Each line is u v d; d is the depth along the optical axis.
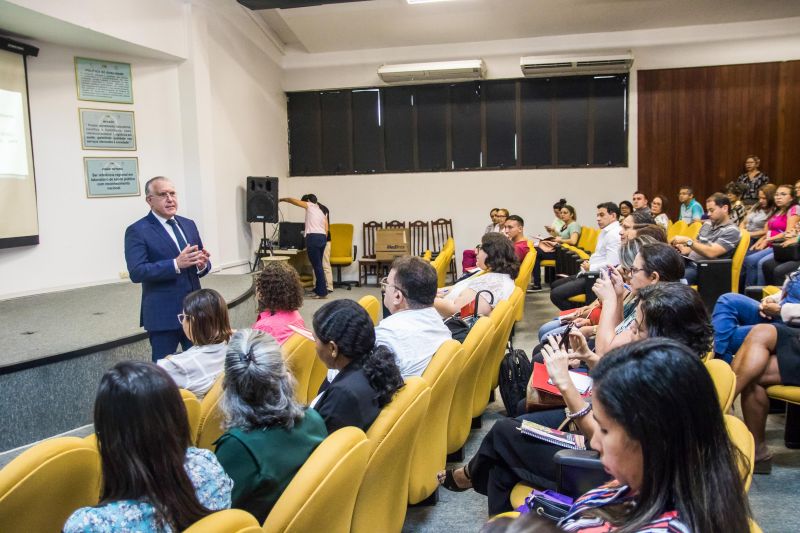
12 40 5.60
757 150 8.55
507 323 3.14
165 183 3.40
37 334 4.16
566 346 2.15
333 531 1.39
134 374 1.17
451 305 3.70
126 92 6.65
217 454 1.47
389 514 1.84
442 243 9.38
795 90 8.37
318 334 1.88
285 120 9.58
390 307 2.60
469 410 2.72
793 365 2.58
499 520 0.74
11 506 1.27
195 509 1.18
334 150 9.57
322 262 8.37
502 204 9.22
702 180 8.71
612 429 0.93
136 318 4.74
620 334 2.26
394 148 9.42
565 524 1.08
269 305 2.89
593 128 8.88
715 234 5.31
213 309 2.48
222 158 7.64
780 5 7.98
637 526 0.88
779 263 5.44
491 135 9.15
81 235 6.36
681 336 1.83
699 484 0.87
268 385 1.51
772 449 2.95
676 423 0.88
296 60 9.42
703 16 8.23
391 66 8.86
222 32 7.60
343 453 1.31
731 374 1.71
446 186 9.33
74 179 6.28
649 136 8.77
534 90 8.98
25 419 3.46
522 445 1.98
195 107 7.02
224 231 7.70
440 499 2.64
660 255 2.46
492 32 8.71
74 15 5.44
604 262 5.08
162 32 6.57
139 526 1.11
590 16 8.28
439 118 9.26
